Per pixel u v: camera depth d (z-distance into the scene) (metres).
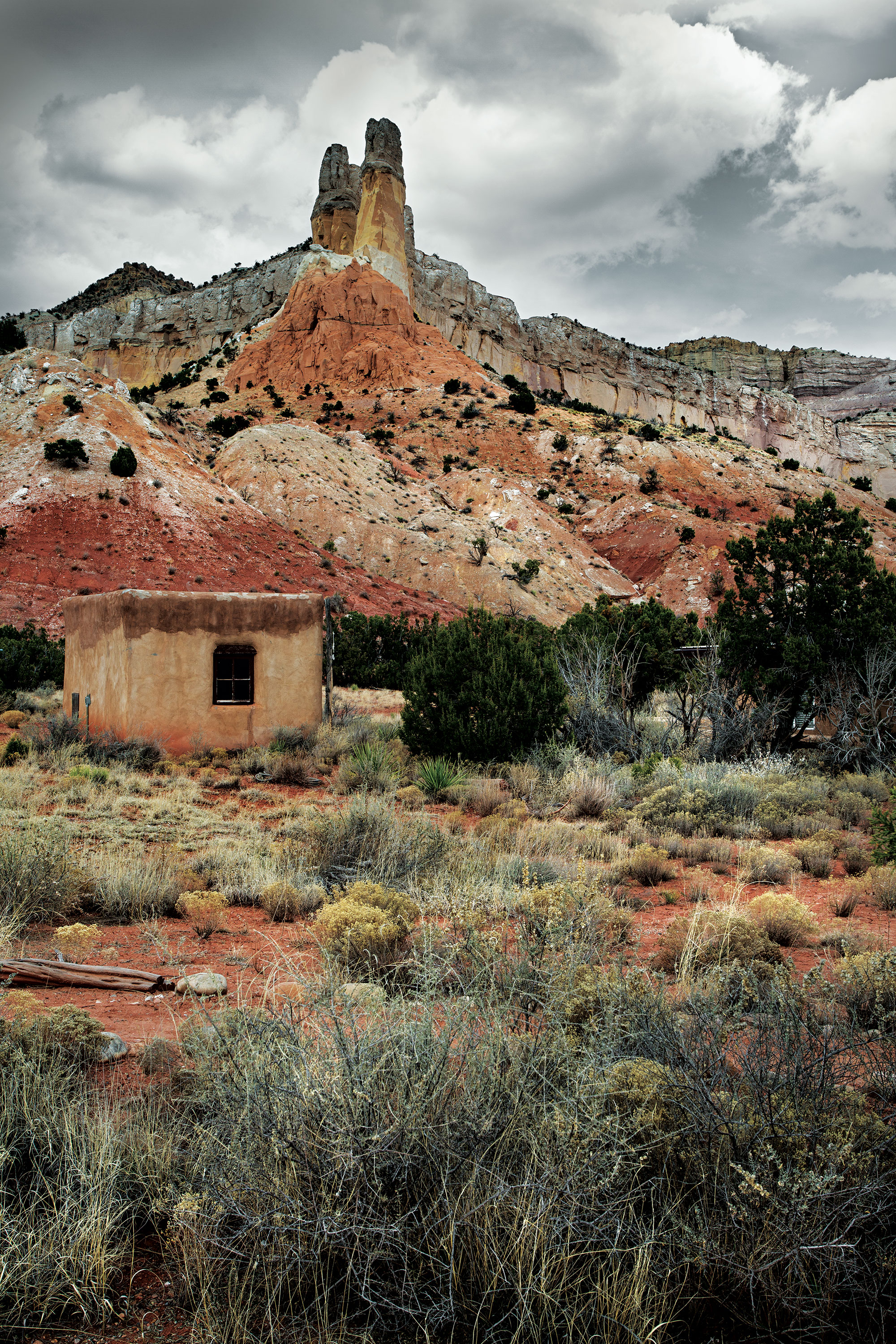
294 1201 2.43
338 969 4.62
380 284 137.12
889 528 99.94
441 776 14.38
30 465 60.59
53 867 6.88
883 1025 3.43
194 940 6.25
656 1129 2.69
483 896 6.21
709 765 15.52
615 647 20.48
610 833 11.07
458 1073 2.90
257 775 15.47
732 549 19.12
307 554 68.25
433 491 92.88
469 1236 2.36
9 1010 4.16
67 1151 2.77
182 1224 2.45
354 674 36.34
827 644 17.92
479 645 17.33
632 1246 2.39
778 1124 2.65
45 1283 2.38
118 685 17.28
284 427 90.44
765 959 5.50
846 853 9.80
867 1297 2.33
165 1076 3.69
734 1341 2.27
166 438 73.25
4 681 28.19
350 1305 2.32
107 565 53.69
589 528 92.44
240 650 17.98
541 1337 2.17
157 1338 2.25
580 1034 3.46
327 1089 2.62
